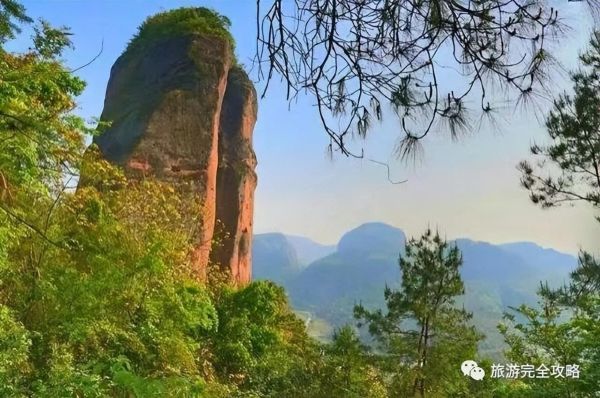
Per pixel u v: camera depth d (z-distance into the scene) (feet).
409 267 58.39
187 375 33.01
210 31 121.29
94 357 28.40
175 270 45.93
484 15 7.66
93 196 40.42
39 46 22.61
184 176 101.09
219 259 116.98
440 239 58.49
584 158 39.06
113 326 30.89
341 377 53.98
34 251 31.24
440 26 7.84
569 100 39.17
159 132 102.78
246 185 126.21
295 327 82.28
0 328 23.22
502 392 34.01
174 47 117.50
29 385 21.57
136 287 35.29
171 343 34.71
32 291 29.45
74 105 32.30
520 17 7.60
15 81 22.36
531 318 34.94
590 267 36.09
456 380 52.11
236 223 120.06
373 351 57.93
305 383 53.62
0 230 25.32
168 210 56.18
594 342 27.81
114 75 125.59
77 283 30.83
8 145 21.95
